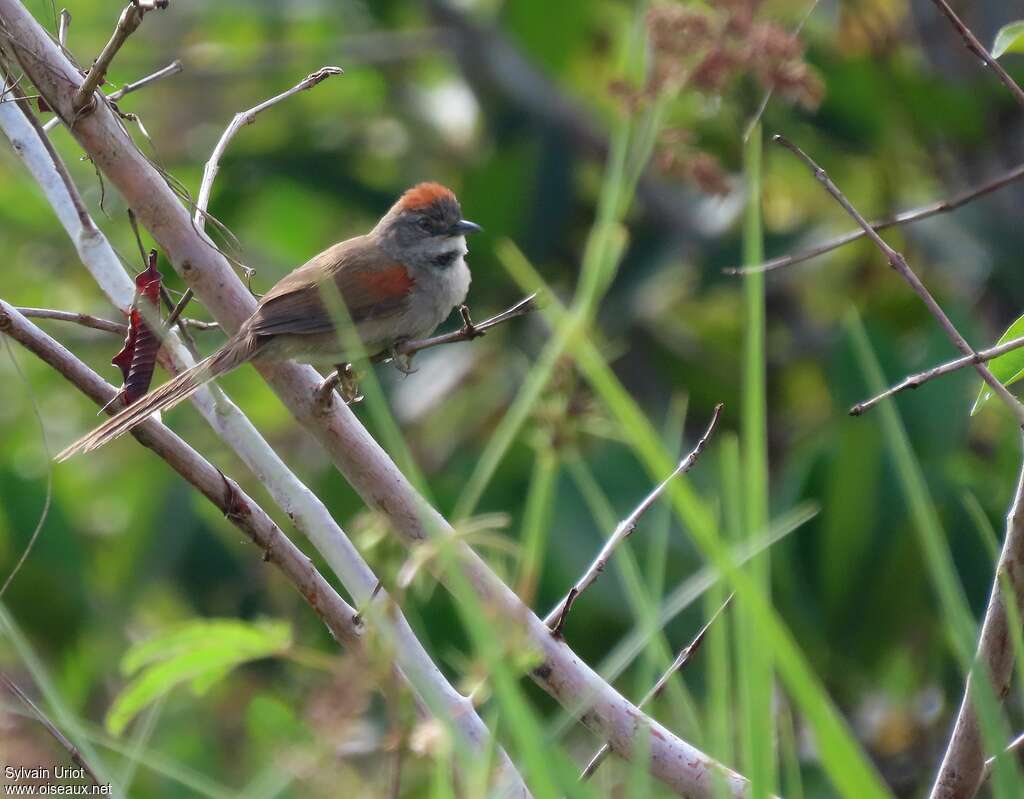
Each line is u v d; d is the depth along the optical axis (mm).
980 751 6086
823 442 12180
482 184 16125
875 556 11664
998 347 5867
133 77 18375
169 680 7320
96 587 14617
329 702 5176
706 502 11844
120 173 7129
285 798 5578
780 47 6891
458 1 18047
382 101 18812
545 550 11742
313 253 18031
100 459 17250
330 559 6988
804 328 17016
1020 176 7215
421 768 7961
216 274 7387
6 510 13789
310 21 19016
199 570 15305
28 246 17938
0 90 7727
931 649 11984
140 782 9828
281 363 7488
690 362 16766
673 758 6469
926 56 15172
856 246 16328
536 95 16969
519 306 7168
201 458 6949
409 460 5020
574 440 6461
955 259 15109
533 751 4480
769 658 4375
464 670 6309
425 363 16391
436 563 6242
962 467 11773
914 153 15664
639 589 5375
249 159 17188
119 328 7387
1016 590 5953
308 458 16453
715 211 16047
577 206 17016
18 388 17500
